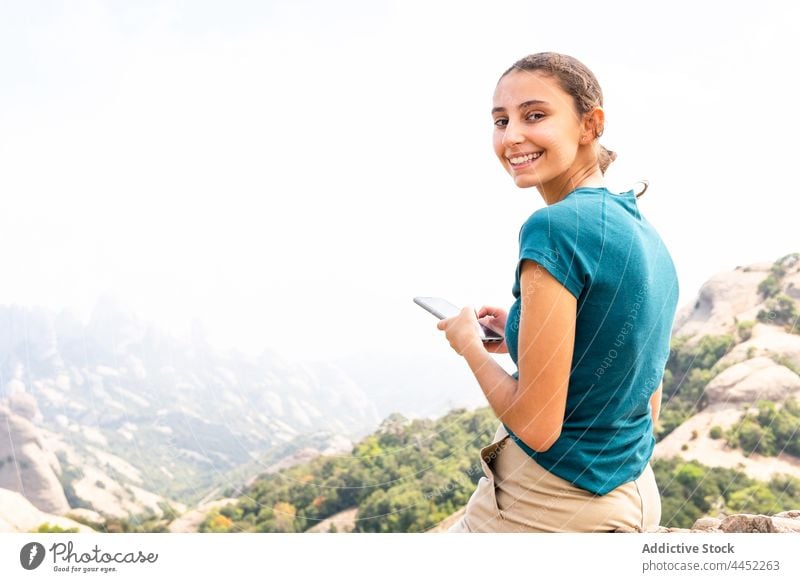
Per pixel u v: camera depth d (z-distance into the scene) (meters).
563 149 1.49
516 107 1.50
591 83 1.50
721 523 1.87
